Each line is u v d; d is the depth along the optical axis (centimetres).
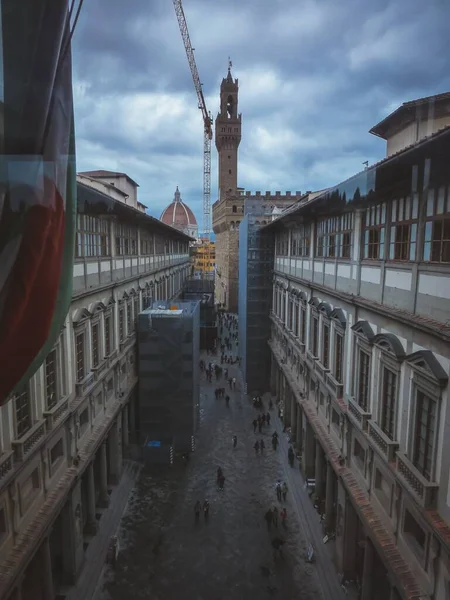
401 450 1372
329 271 2209
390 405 1478
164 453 2825
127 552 2027
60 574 1820
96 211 1438
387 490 1503
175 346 2905
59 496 1619
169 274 4900
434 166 1005
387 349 1458
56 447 1752
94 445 2038
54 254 548
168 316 2891
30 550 1373
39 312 552
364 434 1623
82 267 1934
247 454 2998
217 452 3022
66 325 1780
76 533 1833
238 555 2017
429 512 1161
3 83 489
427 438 1231
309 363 2575
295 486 2577
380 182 1251
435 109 816
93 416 2181
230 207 7469
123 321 2788
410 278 1324
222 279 8156
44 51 491
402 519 1352
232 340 6069
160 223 3331
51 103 512
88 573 1872
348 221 1911
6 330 534
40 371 1558
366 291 1692
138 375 3152
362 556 1794
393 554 1353
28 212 515
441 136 811
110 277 2406
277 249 3859
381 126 1034
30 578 1535
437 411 1162
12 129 496
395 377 1437
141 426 2972
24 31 486
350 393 1855
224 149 9056
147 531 2184
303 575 1895
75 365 1903
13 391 616
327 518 2095
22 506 1427
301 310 2827
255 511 2361
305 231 2747
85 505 2114
